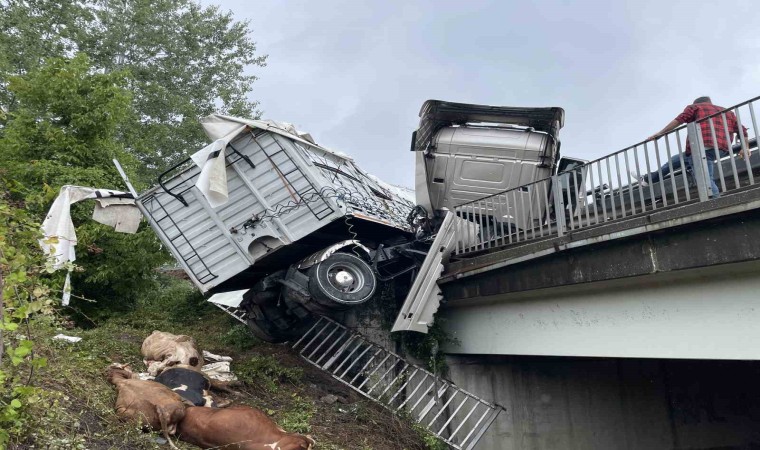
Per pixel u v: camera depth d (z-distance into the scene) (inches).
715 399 487.5
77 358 284.2
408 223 434.0
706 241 240.5
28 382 198.8
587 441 439.2
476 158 436.8
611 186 284.7
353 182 413.4
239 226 356.2
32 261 193.3
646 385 469.7
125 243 484.1
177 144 964.6
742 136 228.5
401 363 432.1
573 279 310.5
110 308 514.6
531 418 433.1
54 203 339.9
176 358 319.6
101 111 496.4
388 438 359.9
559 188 317.4
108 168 495.2
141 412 229.9
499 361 443.8
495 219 371.2
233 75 1090.7
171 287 700.0
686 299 269.7
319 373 431.5
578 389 449.4
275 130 354.3
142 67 994.1
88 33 952.9
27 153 470.3
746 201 218.8
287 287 374.6
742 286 245.3
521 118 437.7
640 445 451.2
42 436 189.6
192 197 358.0
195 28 1051.3
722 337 252.7
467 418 390.0
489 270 366.0
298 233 351.9
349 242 374.0
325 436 327.3
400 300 450.9
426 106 431.8
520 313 380.5
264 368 392.8
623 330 303.1
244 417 229.9
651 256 265.3
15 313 177.8
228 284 403.5
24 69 814.5
